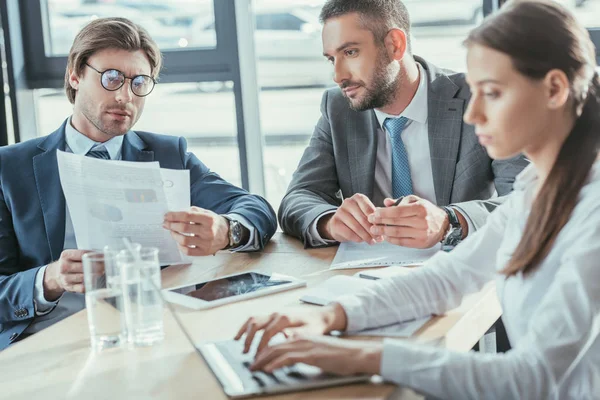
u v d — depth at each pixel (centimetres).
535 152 113
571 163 108
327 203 218
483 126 110
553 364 97
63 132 209
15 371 115
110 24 204
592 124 109
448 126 218
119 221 173
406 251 183
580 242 103
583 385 107
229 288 156
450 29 300
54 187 200
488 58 107
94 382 108
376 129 226
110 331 123
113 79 201
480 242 138
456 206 188
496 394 98
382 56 212
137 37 206
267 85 323
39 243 196
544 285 110
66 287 164
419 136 223
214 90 319
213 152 327
